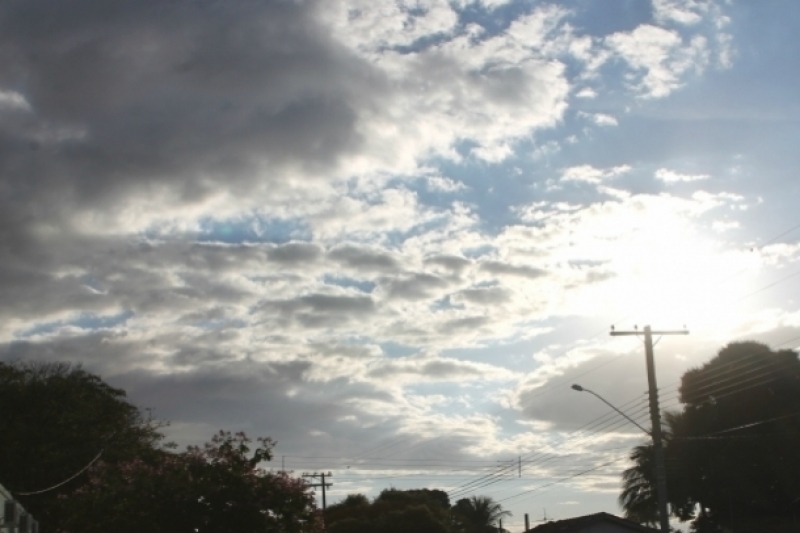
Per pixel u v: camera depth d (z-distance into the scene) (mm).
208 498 27328
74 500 28875
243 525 27312
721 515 50781
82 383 54812
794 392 48594
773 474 47750
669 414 52000
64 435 50531
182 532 27000
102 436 51281
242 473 28141
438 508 66250
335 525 61906
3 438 49031
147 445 52125
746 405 48969
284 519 28031
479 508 77438
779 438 47562
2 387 52031
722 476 48656
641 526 51562
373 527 61875
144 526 26938
